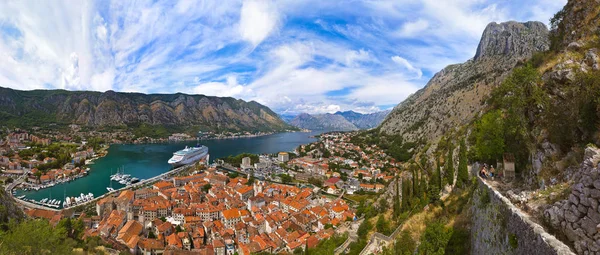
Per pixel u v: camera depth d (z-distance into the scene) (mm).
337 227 105688
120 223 109625
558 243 15336
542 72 41906
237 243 101812
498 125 46125
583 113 27812
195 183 184125
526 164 37219
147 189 161625
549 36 56344
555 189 22578
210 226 114000
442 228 39156
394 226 65375
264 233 109062
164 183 175000
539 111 37062
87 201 148000
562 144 30406
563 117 30969
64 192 168625
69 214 121250
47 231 52469
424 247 39312
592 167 18203
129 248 92500
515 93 42375
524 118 40281
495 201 26047
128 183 189500
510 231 21766
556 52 49625
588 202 17422
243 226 112062
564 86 34406
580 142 28422
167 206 128000
